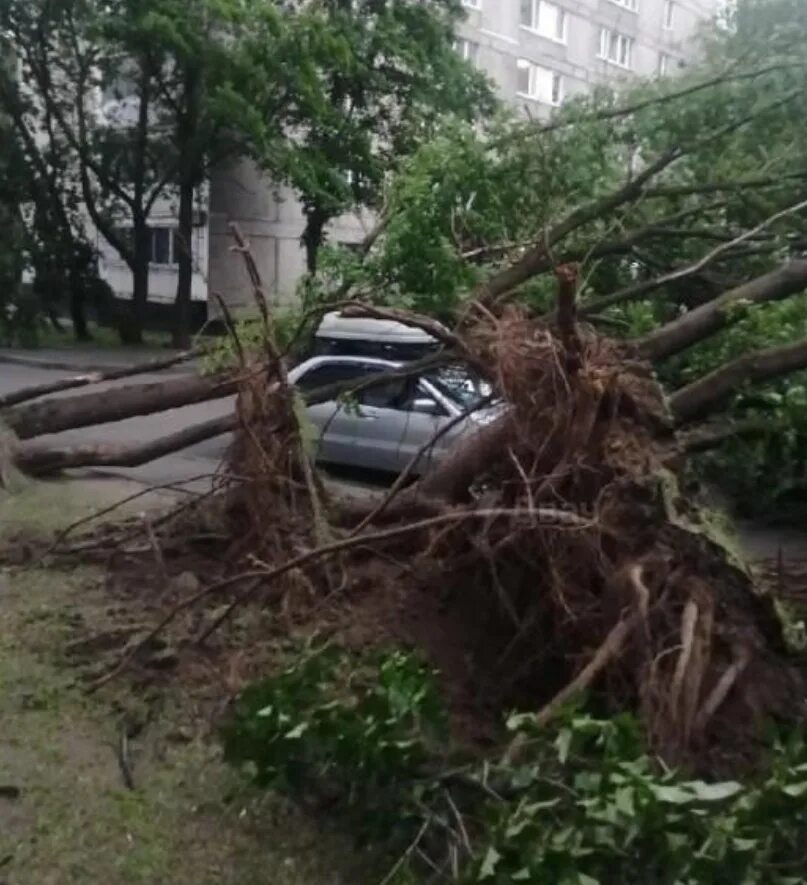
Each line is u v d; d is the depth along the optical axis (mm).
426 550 4914
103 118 24328
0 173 22547
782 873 2881
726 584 4141
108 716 4305
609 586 4109
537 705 4320
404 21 22172
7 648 4863
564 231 6906
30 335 22906
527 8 30859
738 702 3852
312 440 5523
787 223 7266
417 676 3564
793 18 8047
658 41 34812
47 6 21578
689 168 7477
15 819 3600
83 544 6043
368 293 6723
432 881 3211
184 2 20719
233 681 4289
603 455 4312
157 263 29062
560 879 2791
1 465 7414
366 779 3396
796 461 6590
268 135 21375
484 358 4879
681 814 2832
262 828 3562
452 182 6965
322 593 5008
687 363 6574
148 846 3459
